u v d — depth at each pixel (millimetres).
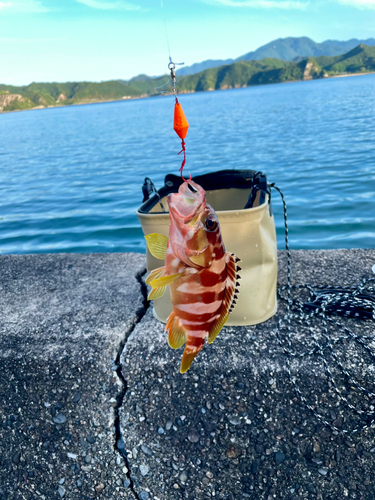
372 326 467
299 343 450
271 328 478
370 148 3020
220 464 424
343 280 580
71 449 456
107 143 5859
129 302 567
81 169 3469
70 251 1393
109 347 476
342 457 407
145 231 452
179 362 448
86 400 461
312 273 606
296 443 415
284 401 420
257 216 434
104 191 2387
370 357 423
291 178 2221
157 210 519
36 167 3850
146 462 438
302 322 484
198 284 313
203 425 431
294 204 1682
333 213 1521
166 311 495
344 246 1206
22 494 465
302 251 694
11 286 647
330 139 3811
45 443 463
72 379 467
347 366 418
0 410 481
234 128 6309
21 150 5883
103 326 510
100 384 462
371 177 2023
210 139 5082
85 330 505
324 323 472
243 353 445
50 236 1589
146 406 446
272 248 478
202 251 302
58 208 2035
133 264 704
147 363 455
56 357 474
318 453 411
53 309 563
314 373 418
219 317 332
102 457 449
